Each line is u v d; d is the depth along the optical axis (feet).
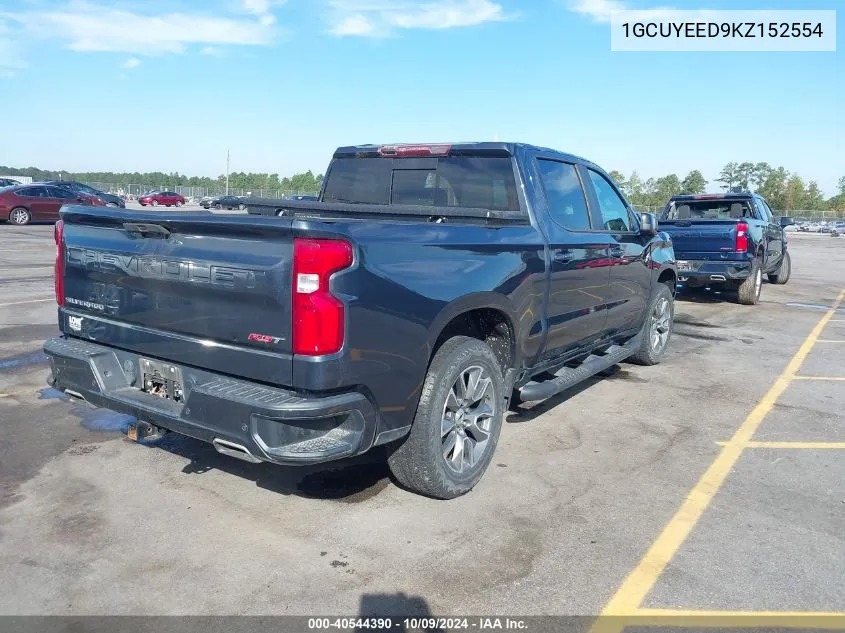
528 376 15.53
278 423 10.07
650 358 23.68
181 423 11.05
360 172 18.12
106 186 264.52
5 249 55.93
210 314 10.98
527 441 16.30
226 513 12.21
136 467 14.03
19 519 11.80
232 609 9.49
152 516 12.03
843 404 19.97
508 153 15.46
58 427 16.15
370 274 10.51
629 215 20.61
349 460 14.83
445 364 12.15
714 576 10.55
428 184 16.84
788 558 11.12
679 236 39.01
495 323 14.21
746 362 25.35
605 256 17.98
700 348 27.81
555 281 15.43
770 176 406.82
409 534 11.63
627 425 17.66
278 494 13.02
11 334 25.58
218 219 10.54
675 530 11.98
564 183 17.03
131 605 9.53
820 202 382.42
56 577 10.14
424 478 12.37
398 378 11.14
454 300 12.05
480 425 13.62
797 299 44.68
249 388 10.53
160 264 11.51
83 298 13.23
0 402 17.81
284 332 10.16
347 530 11.71
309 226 9.84
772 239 45.93
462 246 12.50
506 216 14.44
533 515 12.44
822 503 13.23
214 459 14.56
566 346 16.92
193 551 10.93
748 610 9.71
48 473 13.65
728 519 12.46
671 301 24.47
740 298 40.14
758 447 16.22
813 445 16.43
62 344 13.28
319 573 10.40
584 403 19.53
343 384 10.28
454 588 10.09
